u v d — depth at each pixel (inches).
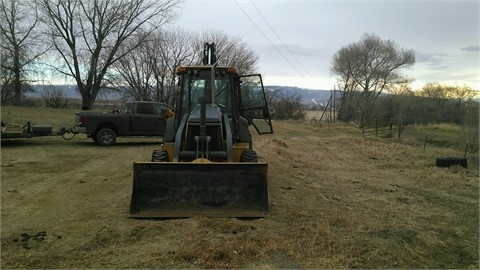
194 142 280.4
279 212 262.2
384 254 197.0
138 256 188.7
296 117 2071.9
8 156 484.1
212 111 290.7
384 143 823.1
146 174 243.1
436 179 420.8
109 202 281.6
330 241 208.8
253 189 245.8
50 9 1417.3
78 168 416.5
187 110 319.3
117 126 615.5
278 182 366.9
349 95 2170.3
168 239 209.0
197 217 236.7
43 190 316.2
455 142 845.2
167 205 243.6
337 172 451.8
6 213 252.7
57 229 223.9
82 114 604.1
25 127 571.8
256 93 346.3
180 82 323.6
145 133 628.7
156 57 1545.3
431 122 1391.5
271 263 183.9
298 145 742.5
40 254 188.9
